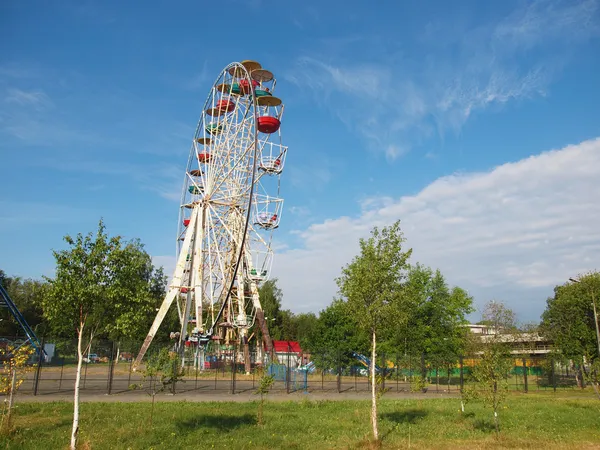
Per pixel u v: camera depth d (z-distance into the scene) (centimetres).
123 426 2019
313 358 4562
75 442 1573
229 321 6688
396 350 5909
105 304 1703
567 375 5678
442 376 5472
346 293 1959
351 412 2720
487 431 2202
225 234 6669
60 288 1619
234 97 6016
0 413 2120
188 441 1778
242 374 5497
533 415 2750
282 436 1959
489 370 2156
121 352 4347
